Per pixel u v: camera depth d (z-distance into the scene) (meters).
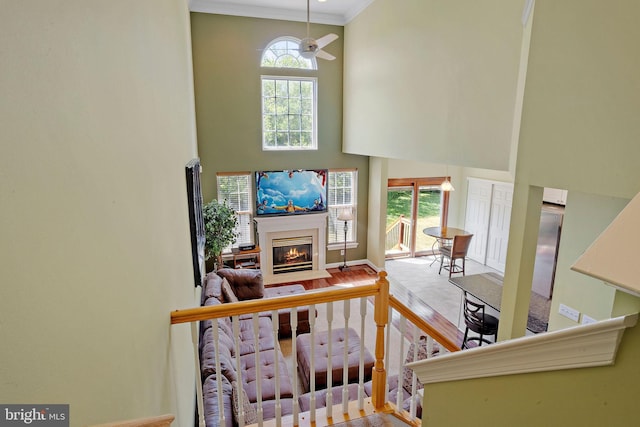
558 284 3.70
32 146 0.67
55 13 0.77
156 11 2.06
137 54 1.50
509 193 7.45
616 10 1.95
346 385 2.21
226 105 6.49
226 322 3.94
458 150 3.84
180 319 1.88
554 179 2.42
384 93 5.49
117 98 1.19
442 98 4.07
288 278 7.34
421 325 2.19
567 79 2.27
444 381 1.01
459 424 0.96
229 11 6.17
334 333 4.30
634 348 0.51
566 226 3.58
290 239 7.41
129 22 1.38
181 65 3.57
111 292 1.06
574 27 2.20
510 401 0.77
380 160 7.25
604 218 3.22
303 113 7.13
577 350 0.59
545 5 2.39
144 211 1.51
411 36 4.64
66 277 0.79
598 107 2.09
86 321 0.88
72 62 0.85
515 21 2.99
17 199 0.62
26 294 0.64
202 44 6.16
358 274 7.59
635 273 0.43
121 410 1.09
